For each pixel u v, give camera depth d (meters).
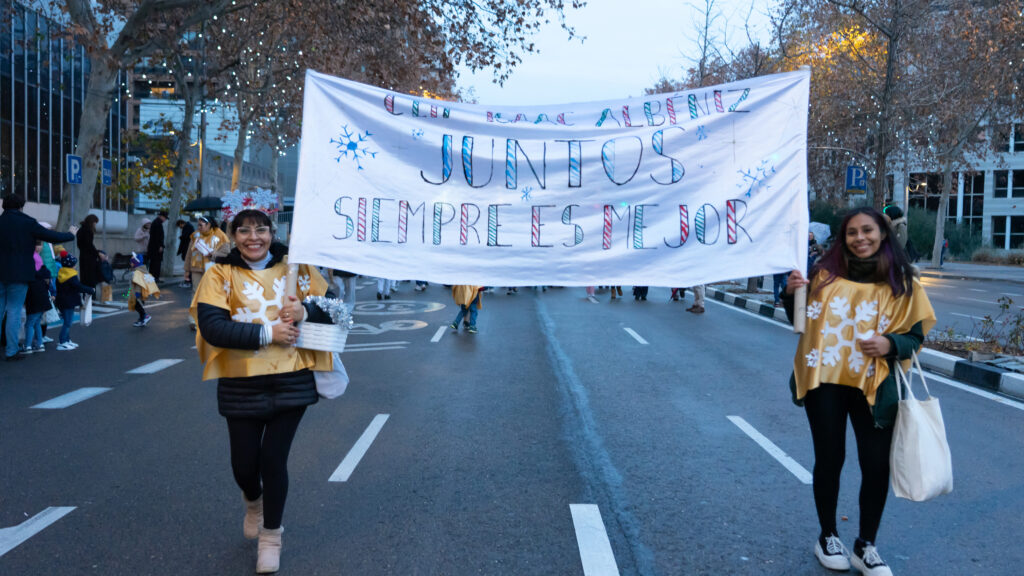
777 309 16.84
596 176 4.56
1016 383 8.85
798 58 25.86
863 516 4.02
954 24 25.20
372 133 4.46
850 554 4.24
